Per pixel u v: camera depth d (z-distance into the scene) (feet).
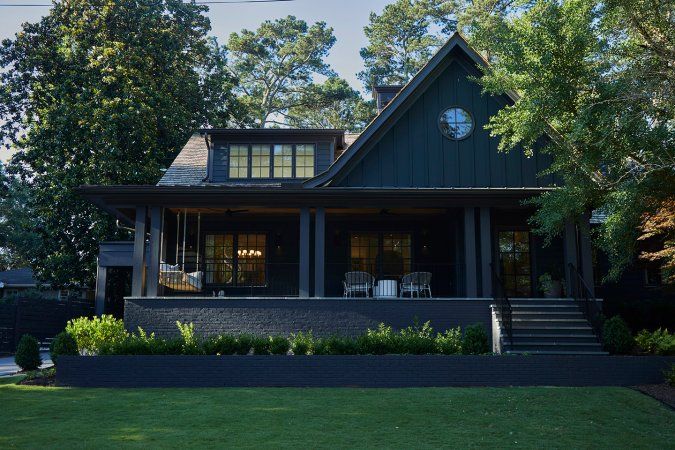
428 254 67.77
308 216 56.29
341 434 30.94
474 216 56.59
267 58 157.48
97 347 50.14
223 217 68.64
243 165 67.62
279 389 42.29
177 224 65.98
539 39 42.22
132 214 64.23
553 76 42.14
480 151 60.29
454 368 43.52
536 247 64.39
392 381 43.39
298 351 45.98
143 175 89.81
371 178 59.57
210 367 44.14
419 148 60.18
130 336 50.93
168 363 44.29
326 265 67.62
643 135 38.81
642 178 39.63
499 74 48.49
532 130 44.96
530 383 43.27
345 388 42.57
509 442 29.99
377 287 59.77
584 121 38.96
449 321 53.16
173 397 39.60
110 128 86.94
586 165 42.29
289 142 67.87
